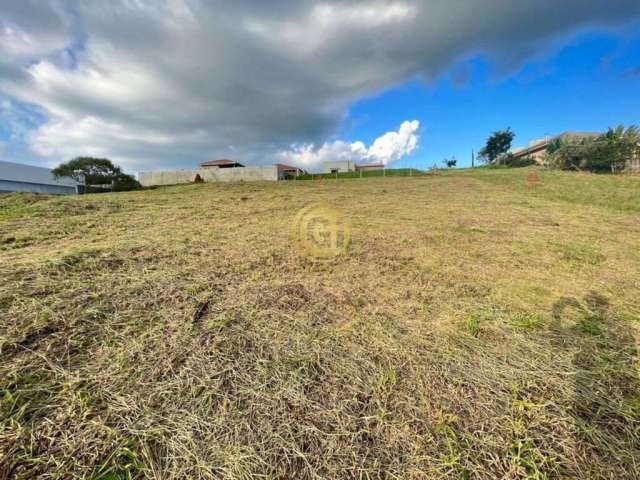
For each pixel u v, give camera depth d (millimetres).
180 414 964
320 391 1080
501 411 995
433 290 2100
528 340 1435
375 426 936
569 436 907
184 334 1419
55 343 1284
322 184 14359
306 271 2488
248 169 22484
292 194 9805
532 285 2203
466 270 2564
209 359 1245
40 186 26156
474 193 9547
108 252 2625
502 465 818
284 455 845
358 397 1055
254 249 3105
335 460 832
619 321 1639
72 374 1113
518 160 26734
